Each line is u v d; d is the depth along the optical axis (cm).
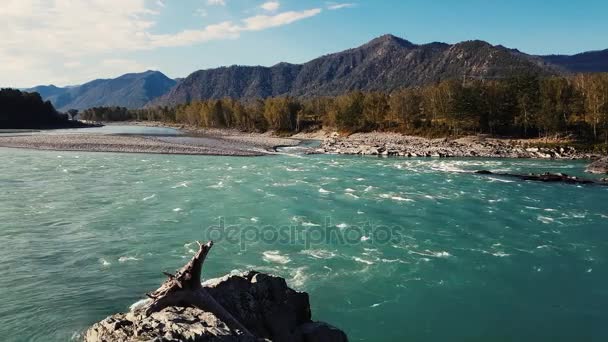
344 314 2295
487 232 3641
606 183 5947
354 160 8862
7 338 1966
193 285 1535
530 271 2855
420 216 4122
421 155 9738
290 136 16488
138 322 1437
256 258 2992
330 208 4384
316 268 2839
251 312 1681
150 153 9556
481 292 2562
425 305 2400
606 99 10056
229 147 11438
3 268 2767
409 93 14350
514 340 2097
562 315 2325
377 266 2891
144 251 3120
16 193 4975
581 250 3228
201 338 1321
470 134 12444
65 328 2061
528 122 11612
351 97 16288
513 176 6531
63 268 2795
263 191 5241
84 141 11525
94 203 4528
